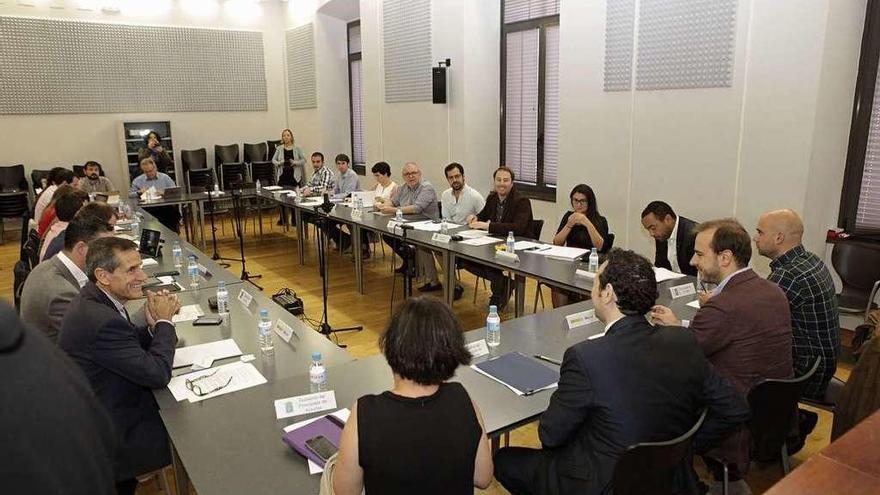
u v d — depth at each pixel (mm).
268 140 9953
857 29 3727
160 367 1888
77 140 8359
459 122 6570
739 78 4008
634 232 4902
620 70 4801
